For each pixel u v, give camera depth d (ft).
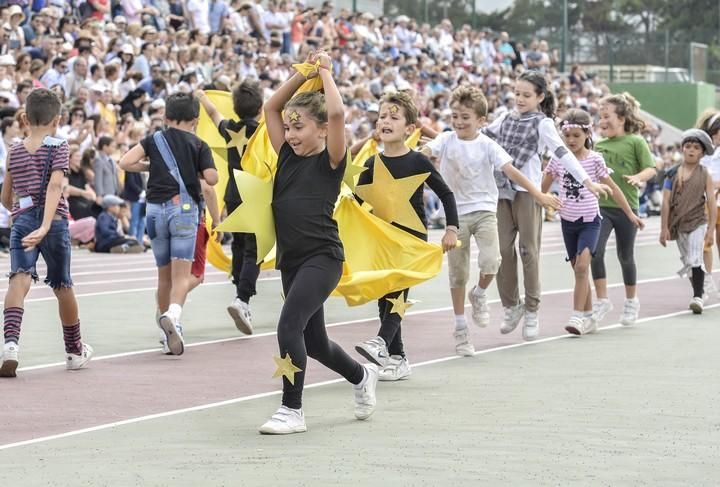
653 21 289.53
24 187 55.01
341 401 48.75
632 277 72.23
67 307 55.67
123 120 138.51
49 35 145.79
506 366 57.26
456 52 240.53
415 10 253.65
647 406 47.19
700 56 289.53
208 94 78.64
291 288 43.01
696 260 78.74
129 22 168.35
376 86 189.67
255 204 43.29
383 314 52.85
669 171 79.87
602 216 71.20
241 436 42.11
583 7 278.26
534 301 65.46
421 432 42.57
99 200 130.11
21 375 54.60
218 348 62.75
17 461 38.45
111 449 40.11
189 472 36.86
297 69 44.27
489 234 60.59
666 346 63.67
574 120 68.90
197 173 61.46
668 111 284.00
